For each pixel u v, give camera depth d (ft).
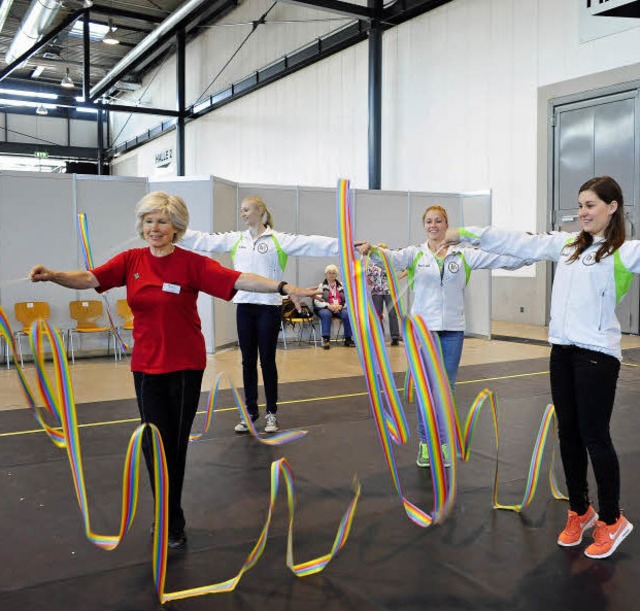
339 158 46.47
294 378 21.17
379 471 11.80
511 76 34.60
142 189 26.86
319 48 46.09
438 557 8.32
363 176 44.24
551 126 32.73
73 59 66.39
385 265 9.51
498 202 35.78
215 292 8.38
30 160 82.07
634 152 29.19
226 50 58.18
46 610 7.11
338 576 7.84
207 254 27.71
